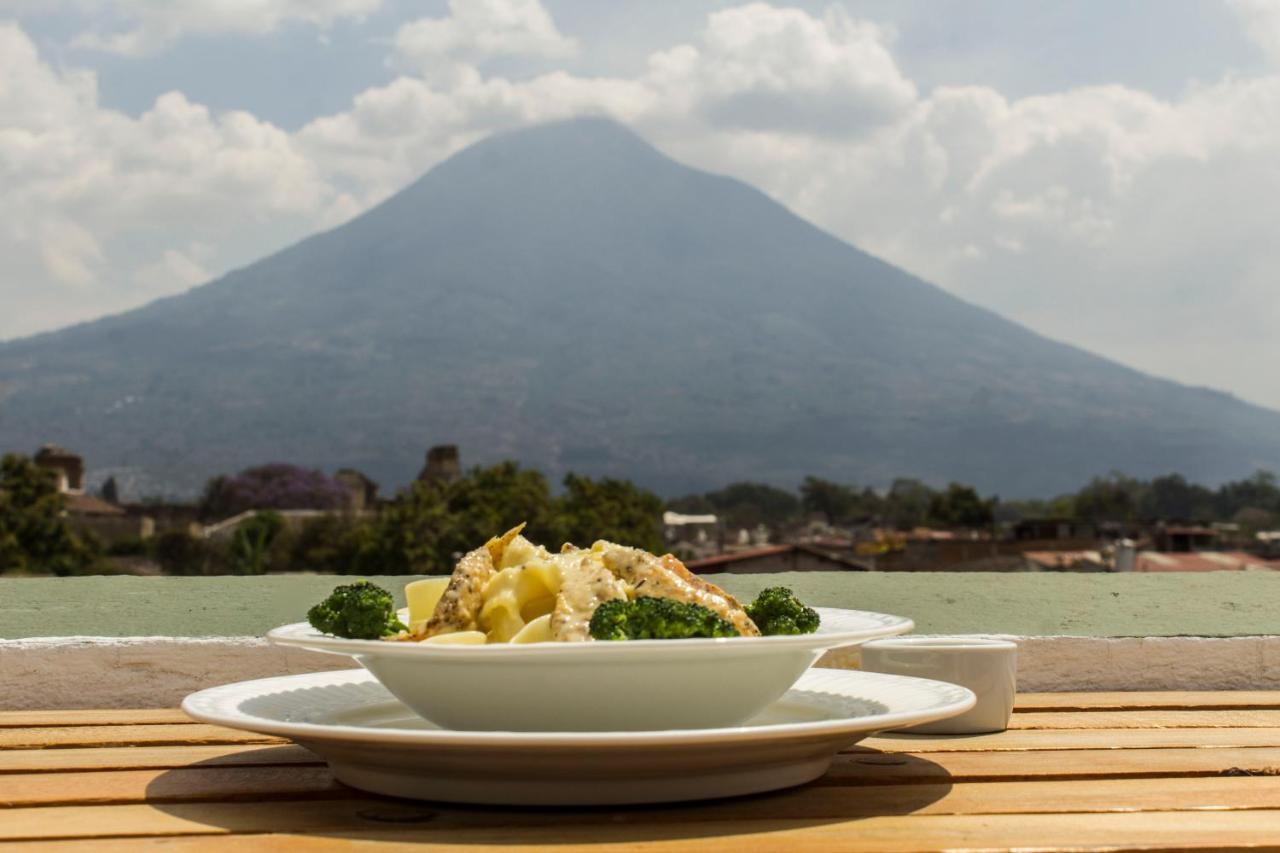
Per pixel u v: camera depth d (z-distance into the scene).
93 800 1.12
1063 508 154.62
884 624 1.33
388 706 1.42
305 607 2.10
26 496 66.56
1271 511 194.25
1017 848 0.91
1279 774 1.28
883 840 0.94
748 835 0.96
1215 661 2.06
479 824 1.01
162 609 2.07
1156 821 1.02
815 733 1.03
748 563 64.75
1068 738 1.52
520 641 1.17
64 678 1.89
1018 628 2.16
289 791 1.14
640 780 1.05
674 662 1.07
